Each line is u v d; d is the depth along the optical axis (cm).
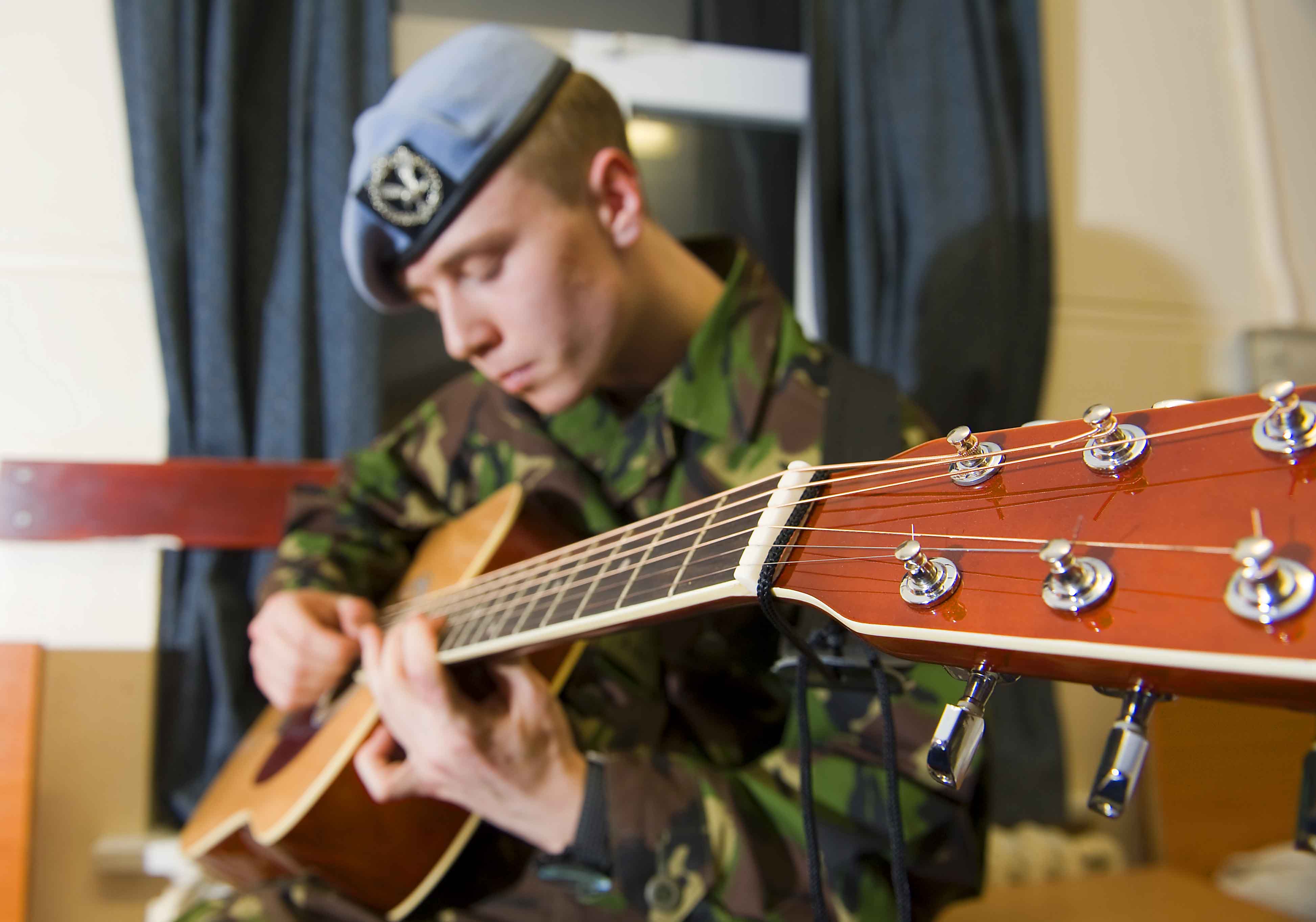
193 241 132
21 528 129
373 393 135
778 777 75
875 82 156
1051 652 35
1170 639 32
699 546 55
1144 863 136
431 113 81
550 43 160
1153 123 180
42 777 131
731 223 171
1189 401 37
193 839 101
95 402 138
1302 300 182
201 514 131
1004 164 157
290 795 86
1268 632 30
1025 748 146
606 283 85
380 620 101
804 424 89
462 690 78
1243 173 184
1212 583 32
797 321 98
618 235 88
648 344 94
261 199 136
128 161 141
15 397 136
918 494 44
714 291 99
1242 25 186
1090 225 174
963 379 151
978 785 76
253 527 131
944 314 151
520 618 69
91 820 132
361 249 87
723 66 167
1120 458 37
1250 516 33
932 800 70
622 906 79
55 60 140
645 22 168
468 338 85
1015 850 136
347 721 89
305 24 136
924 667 73
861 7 158
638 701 89
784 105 170
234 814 95
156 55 129
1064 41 177
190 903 110
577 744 86
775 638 87
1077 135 176
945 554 41
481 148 80
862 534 45
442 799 83
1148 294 176
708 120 170
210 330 130
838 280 155
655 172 168
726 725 90
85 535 129
